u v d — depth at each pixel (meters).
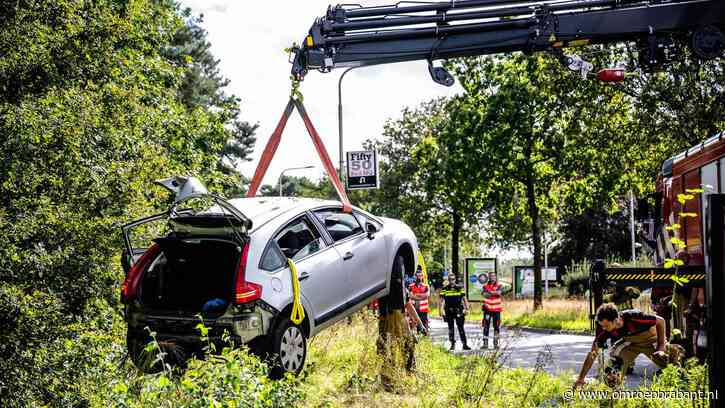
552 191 35.69
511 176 34.81
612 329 8.80
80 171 9.07
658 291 13.08
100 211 9.27
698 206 12.57
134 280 8.76
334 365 10.44
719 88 23.45
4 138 8.45
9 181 8.27
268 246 8.43
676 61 14.46
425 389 9.14
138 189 10.44
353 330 13.00
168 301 8.82
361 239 9.91
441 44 13.60
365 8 13.39
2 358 7.66
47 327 7.90
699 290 11.55
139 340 8.68
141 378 6.82
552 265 61.62
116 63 11.20
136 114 12.82
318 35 13.26
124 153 11.32
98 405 7.74
